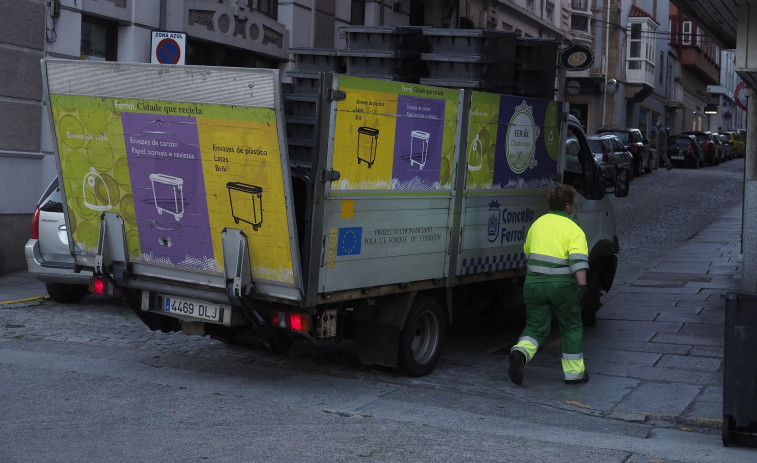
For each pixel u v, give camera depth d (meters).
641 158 32.97
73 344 8.76
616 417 6.91
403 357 7.71
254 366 8.09
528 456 5.73
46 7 13.27
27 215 13.37
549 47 8.98
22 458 5.38
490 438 6.12
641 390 7.66
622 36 45.09
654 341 9.54
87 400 6.75
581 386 7.78
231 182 6.71
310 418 6.46
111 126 7.23
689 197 26.58
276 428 6.18
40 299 11.09
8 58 12.79
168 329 7.91
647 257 16.05
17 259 13.23
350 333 8.05
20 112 13.08
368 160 6.91
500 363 8.66
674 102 57.72
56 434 5.88
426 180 7.54
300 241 6.80
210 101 6.60
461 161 7.89
